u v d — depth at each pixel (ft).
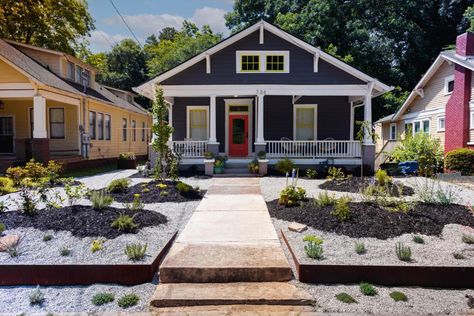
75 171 49.52
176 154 36.78
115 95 82.28
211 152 43.24
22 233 17.13
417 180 34.96
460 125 47.62
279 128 52.16
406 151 46.91
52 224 17.95
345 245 16.14
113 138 69.26
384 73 90.68
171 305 12.04
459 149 42.80
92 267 13.62
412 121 64.18
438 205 21.45
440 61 53.11
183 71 45.19
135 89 45.34
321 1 84.28
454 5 94.27
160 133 30.68
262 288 12.96
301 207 22.22
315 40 83.25
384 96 84.58
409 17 98.17
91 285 13.52
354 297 12.41
